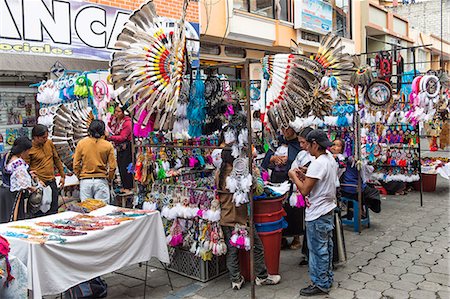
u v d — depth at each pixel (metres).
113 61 4.59
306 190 4.16
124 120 6.96
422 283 4.52
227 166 4.52
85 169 5.82
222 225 4.48
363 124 8.35
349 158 6.55
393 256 5.36
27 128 8.02
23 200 5.41
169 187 5.09
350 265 5.11
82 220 4.32
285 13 13.05
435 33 24.44
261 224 4.54
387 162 8.76
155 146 5.09
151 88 4.48
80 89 6.57
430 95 7.62
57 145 6.86
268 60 4.50
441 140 12.27
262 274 4.59
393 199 8.71
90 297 4.36
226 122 4.69
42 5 7.27
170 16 9.21
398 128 8.66
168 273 4.81
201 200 4.71
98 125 5.83
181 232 4.94
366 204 6.53
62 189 6.79
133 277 4.70
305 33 13.52
